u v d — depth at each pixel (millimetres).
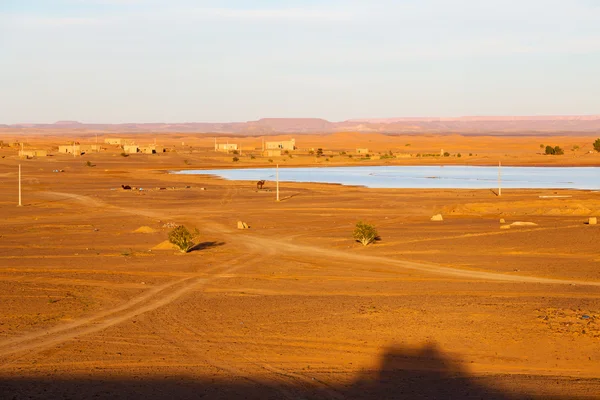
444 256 38344
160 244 42281
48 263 35938
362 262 36594
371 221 56281
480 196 79062
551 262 35750
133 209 67375
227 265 35656
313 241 44906
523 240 42875
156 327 22141
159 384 16281
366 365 17922
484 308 23953
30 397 15211
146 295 27609
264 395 15461
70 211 65438
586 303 24922
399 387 16047
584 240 41938
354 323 22078
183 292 28266
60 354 19031
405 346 19562
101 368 17703
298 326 21859
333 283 30438
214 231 50500
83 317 23641
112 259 37500
